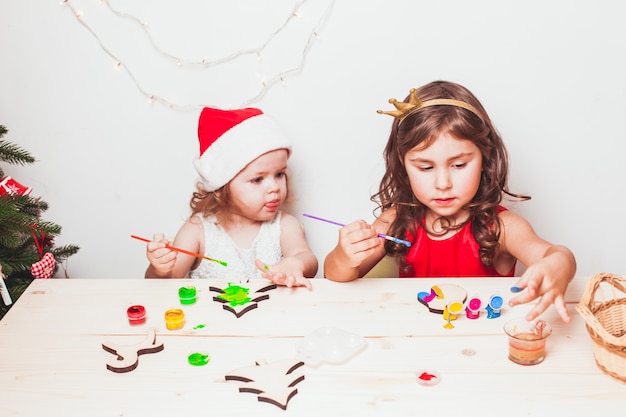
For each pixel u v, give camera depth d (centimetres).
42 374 96
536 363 95
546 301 101
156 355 100
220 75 172
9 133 178
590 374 93
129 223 186
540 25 166
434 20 165
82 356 100
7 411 87
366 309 113
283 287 122
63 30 170
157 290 123
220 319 111
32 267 151
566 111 173
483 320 108
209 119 153
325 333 104
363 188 180
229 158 148
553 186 179
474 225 143
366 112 173
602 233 183
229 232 162
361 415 85
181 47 170
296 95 172
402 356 98
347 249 120
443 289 117
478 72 169
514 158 176
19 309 116
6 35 171
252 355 100
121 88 174
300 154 177
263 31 167
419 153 132
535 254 132
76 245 187
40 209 169
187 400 89
